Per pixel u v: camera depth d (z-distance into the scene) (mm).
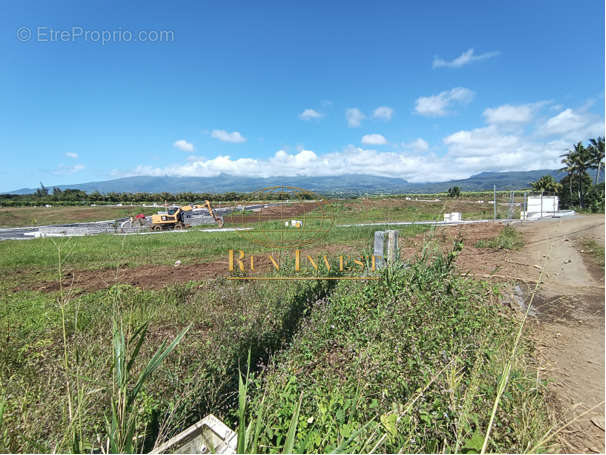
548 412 2428
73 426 1682
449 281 4371
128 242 14547
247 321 3922
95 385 2236
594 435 2201
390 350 2959
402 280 4562
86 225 25625
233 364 3016
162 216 26219
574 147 49844
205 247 12648
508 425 2170
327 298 4414
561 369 3018
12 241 16969
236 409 2486
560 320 4133
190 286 6633
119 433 1498
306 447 1904
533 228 14352
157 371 2920
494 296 4676
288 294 4941
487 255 8539
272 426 2086
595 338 3621
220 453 1524
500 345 3145
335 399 2314
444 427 2092
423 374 2523
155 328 4281
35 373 2920
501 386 1796
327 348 3406
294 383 2600
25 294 6406
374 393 2500
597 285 5641
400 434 1988
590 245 9109
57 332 4047
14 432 1982
